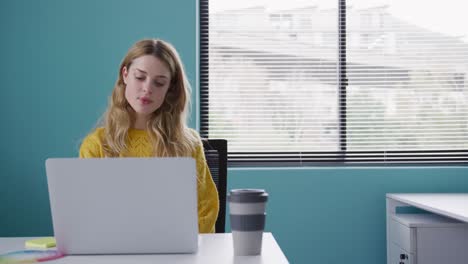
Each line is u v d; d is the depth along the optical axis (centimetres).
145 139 187
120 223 123
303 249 313
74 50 308
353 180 316
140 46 181
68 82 307
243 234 126
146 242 126
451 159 328
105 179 120
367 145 329
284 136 329
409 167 320
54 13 307
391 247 295
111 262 120
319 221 314
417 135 330
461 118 331
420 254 259
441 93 330
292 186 313
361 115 329
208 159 211
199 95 327
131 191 121
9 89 305
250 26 330
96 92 308
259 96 330
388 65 330
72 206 123
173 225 124
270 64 330
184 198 121
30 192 306
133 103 179
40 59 306
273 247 138
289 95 330
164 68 179
